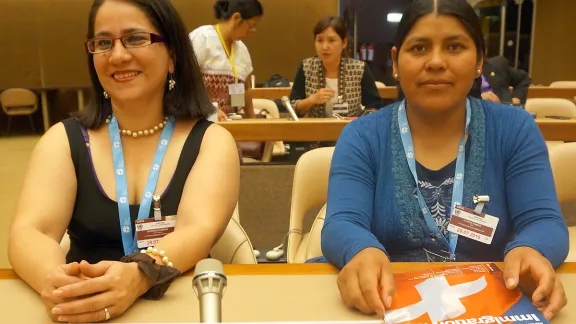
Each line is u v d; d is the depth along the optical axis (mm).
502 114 1230
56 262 993
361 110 3703
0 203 4098
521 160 1178
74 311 804
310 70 3762
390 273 883
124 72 1260
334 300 877
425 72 1139
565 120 2617
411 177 1217
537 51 8969
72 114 1399
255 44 9133
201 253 1088
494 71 3994
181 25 1360
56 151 1278
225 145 1327
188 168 1293
